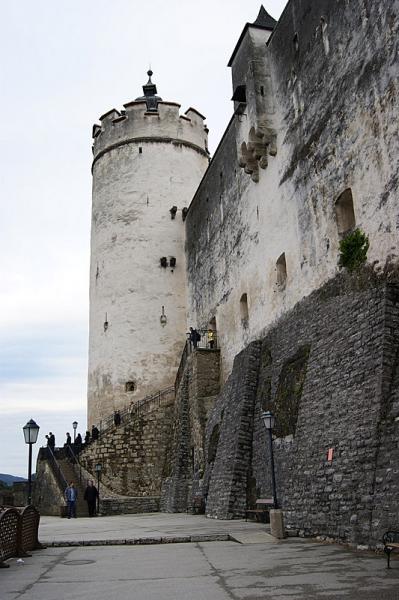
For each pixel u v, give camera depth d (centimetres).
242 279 2467
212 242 2983
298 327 1797
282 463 1639
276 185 2112
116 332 3472
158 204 3672
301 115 1909
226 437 2098
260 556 1005
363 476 1136
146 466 2945
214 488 2053
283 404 1716
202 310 3120
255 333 2264
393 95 1359
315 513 1301
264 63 2228
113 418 3331
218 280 2841
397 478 1009
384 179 1392
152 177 3709
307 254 1820
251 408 2038
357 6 1555
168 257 3591
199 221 3281
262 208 2250
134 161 3738
